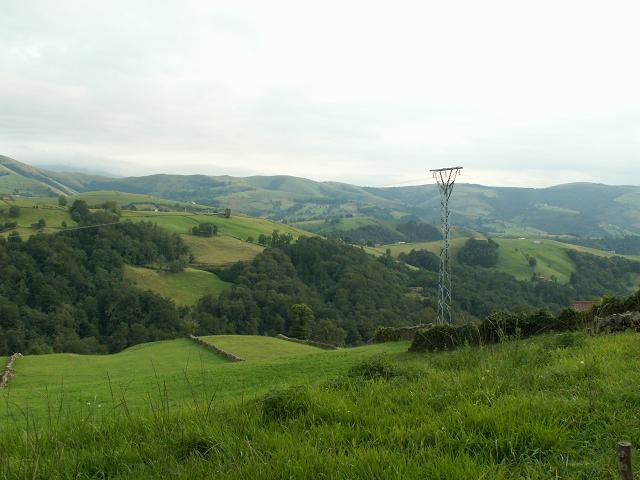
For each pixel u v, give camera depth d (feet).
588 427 17.02
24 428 23.79
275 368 66.08
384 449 15.88
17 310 241.14
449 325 64.13
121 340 257.14
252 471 14.53
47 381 84.38
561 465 14.32
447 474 13.75
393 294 328.49
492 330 57.93
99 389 60.54
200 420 20.03
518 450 15.62
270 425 19.53
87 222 361.92
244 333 277.44
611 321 47.85
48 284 268.62
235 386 54.70
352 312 297.94
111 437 19.43
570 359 29.30
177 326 271.49
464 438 16.37
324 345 150.92
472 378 25.26
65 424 22.20
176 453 17.19
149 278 327.26
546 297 337.72
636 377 22.35
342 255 366.22
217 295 312.50
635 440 15.53
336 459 15.02
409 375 27.99
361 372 28.84
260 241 453.99
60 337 239.50
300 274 363.76
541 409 18.42
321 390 24.26
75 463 16.55
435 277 367.04
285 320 290.15
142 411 25.85
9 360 114.32
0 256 269.03
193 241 423.23
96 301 277.64
